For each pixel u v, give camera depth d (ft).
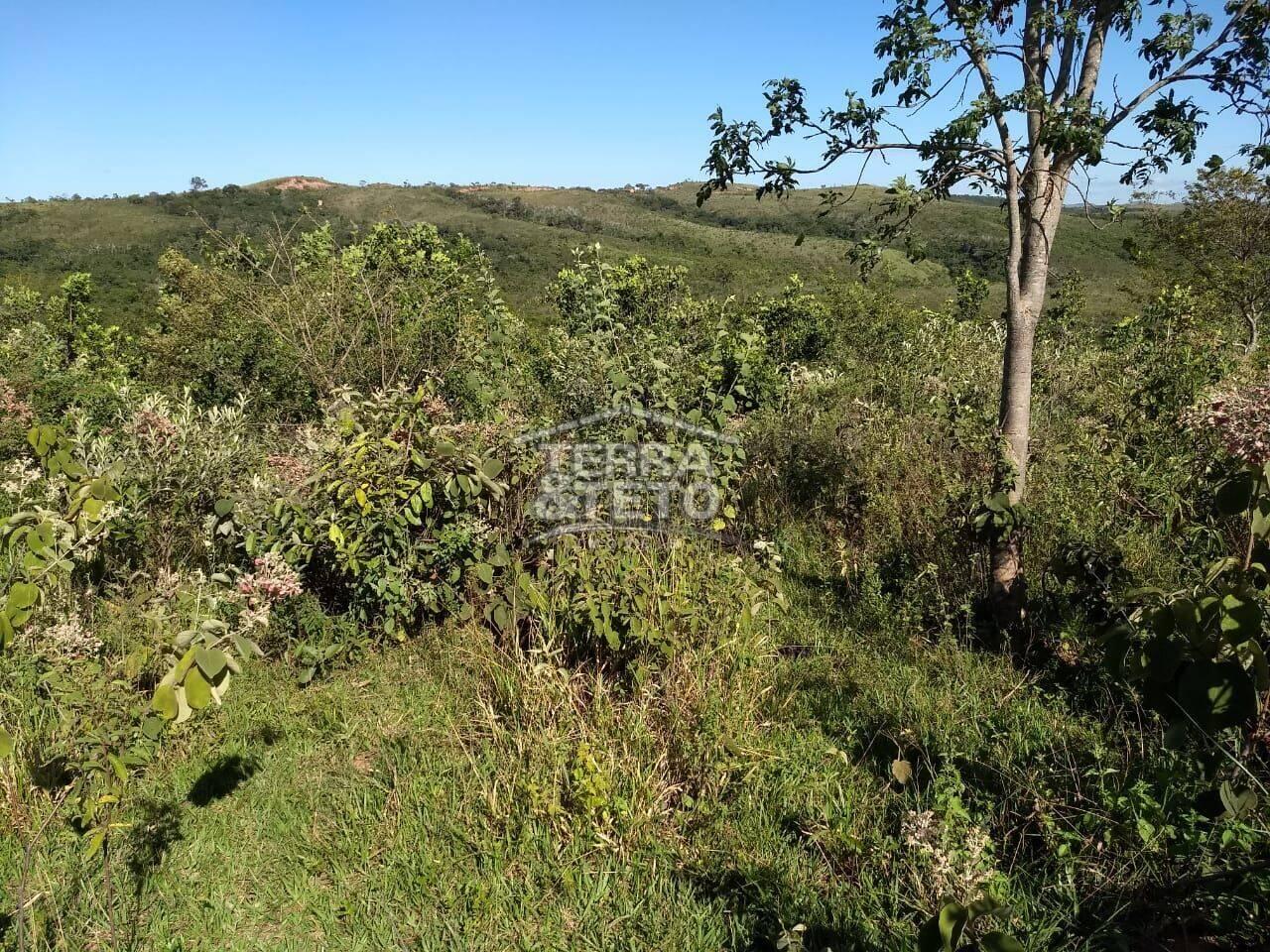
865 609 15.66
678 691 11.52
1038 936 7.60
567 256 176.24
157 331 56.13
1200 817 8.10
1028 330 14.39
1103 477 16.79
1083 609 13.38
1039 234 14.14
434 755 11.46
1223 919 7.47
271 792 10.95
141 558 16.17
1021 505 14.39
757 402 25.57
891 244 14.42
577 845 9.45
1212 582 5.91
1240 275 45.98
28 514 8.71
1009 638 14.02
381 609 15.24
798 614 16.16
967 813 9.04
